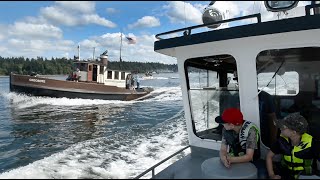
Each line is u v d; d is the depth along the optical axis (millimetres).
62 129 12758
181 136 8961
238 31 3812
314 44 3621
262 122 4051
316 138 3998
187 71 4516
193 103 4570
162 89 34156
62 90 23984
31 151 8859
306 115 3975
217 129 4418
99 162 6383
